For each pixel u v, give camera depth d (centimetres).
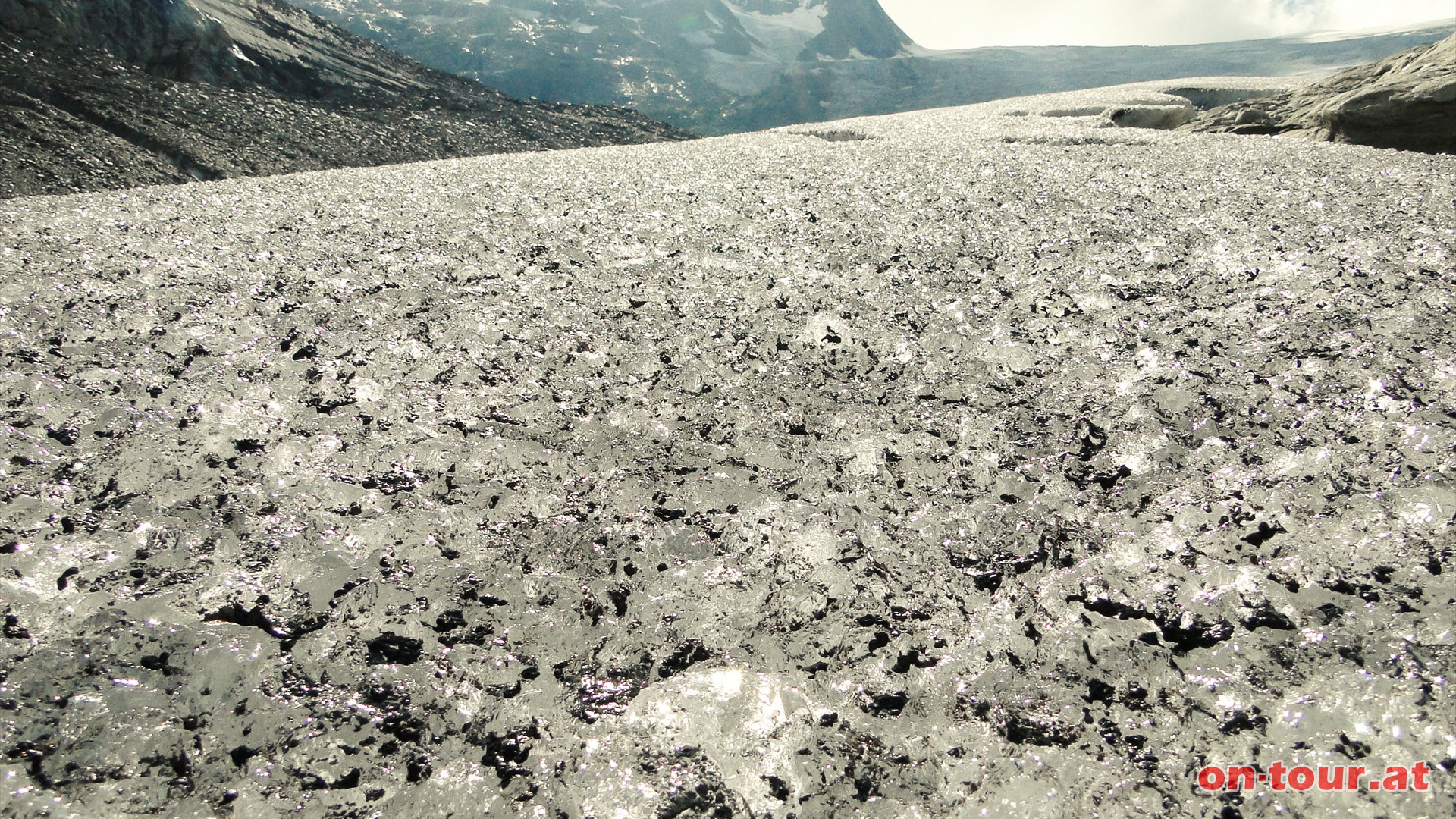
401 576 222
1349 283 410
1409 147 1294
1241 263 473
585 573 225
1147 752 160
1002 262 524
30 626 195
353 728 171
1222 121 1764
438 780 161
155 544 229
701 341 407
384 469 279
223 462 282
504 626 205
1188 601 201
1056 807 149
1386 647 170
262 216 739
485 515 252
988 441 294
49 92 2202
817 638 199
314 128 2694
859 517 245
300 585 216
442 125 3250
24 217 720
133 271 525
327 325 426
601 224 694
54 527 235
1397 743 147
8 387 320
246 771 160
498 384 358
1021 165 930
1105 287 459
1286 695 167
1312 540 215
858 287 496
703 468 283
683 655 196
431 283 510
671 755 164
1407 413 269
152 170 2022
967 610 210
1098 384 335
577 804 156
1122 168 870
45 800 148
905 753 167
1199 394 308
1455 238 471
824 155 1146
